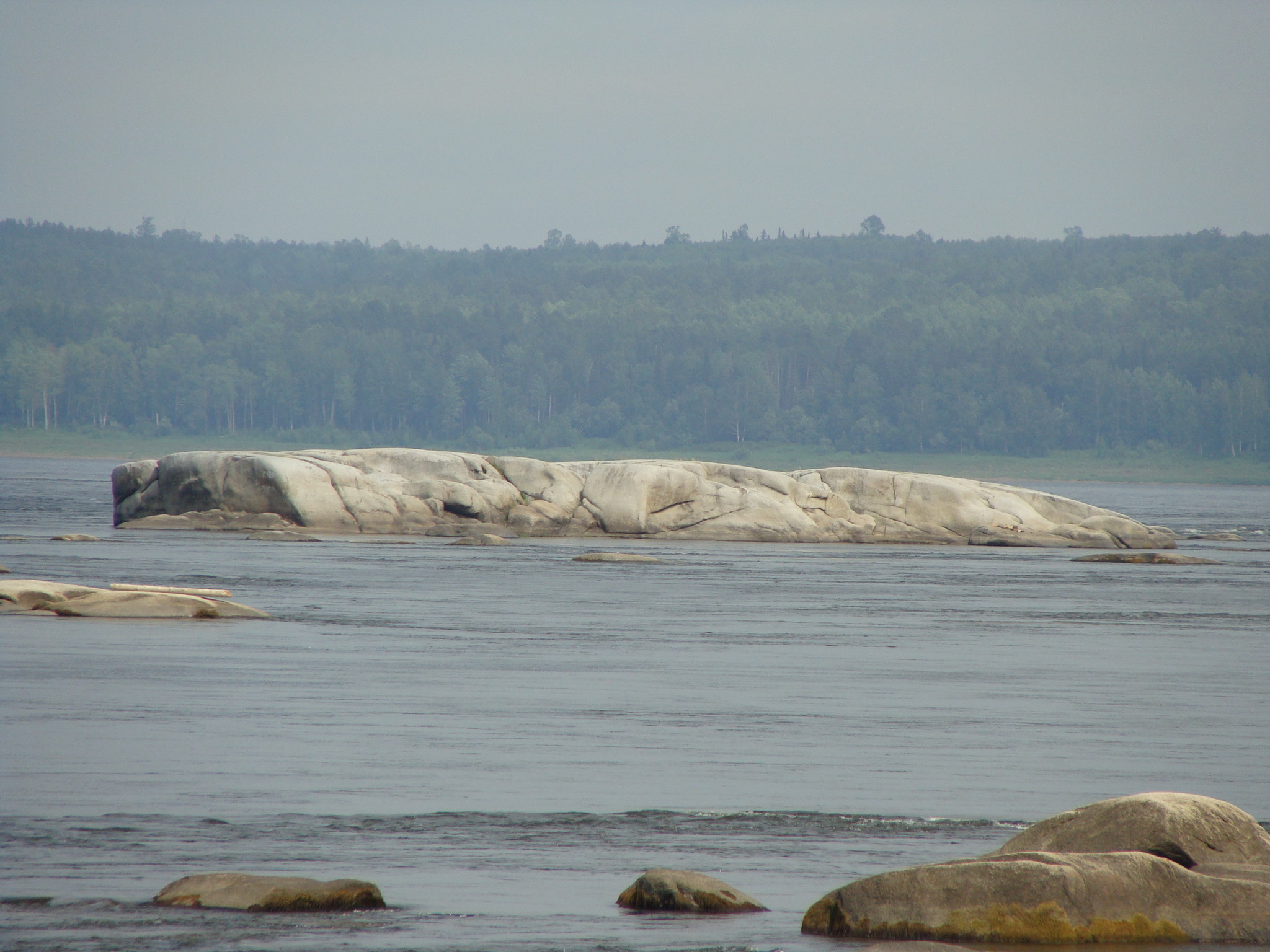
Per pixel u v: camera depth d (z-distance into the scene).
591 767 55.16
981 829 45.94
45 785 49.84
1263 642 105.94
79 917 35.16
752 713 68.62
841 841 44.34
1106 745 61.38
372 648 91.12
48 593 109.56
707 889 37.03
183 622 103.94
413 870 40.38
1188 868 36.78
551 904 37.22
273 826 44.75
